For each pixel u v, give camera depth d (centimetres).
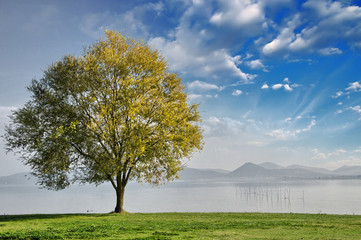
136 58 2886
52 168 2614
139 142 2569
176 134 2839
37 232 1650
